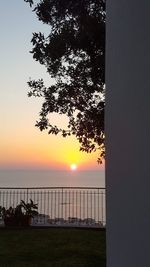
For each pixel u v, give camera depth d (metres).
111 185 3.95
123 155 3.59
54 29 10.33
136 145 3.27
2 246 10.45
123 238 3.55
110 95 4.09
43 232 12.55
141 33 3.20
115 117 3.87
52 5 10.15
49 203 14.85
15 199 15.15
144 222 3.07
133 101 3.36
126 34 3.57
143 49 3.15
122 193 3.60
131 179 3.37
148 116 3.02
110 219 3.95
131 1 3.45
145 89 3.09
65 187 14.96
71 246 10.35
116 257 3.73
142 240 3.11
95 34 9.55
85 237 11.61
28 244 10.70
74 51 10.15
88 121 11.25
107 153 4.14
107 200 4.08
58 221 14.23
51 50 10.27
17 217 13.91
